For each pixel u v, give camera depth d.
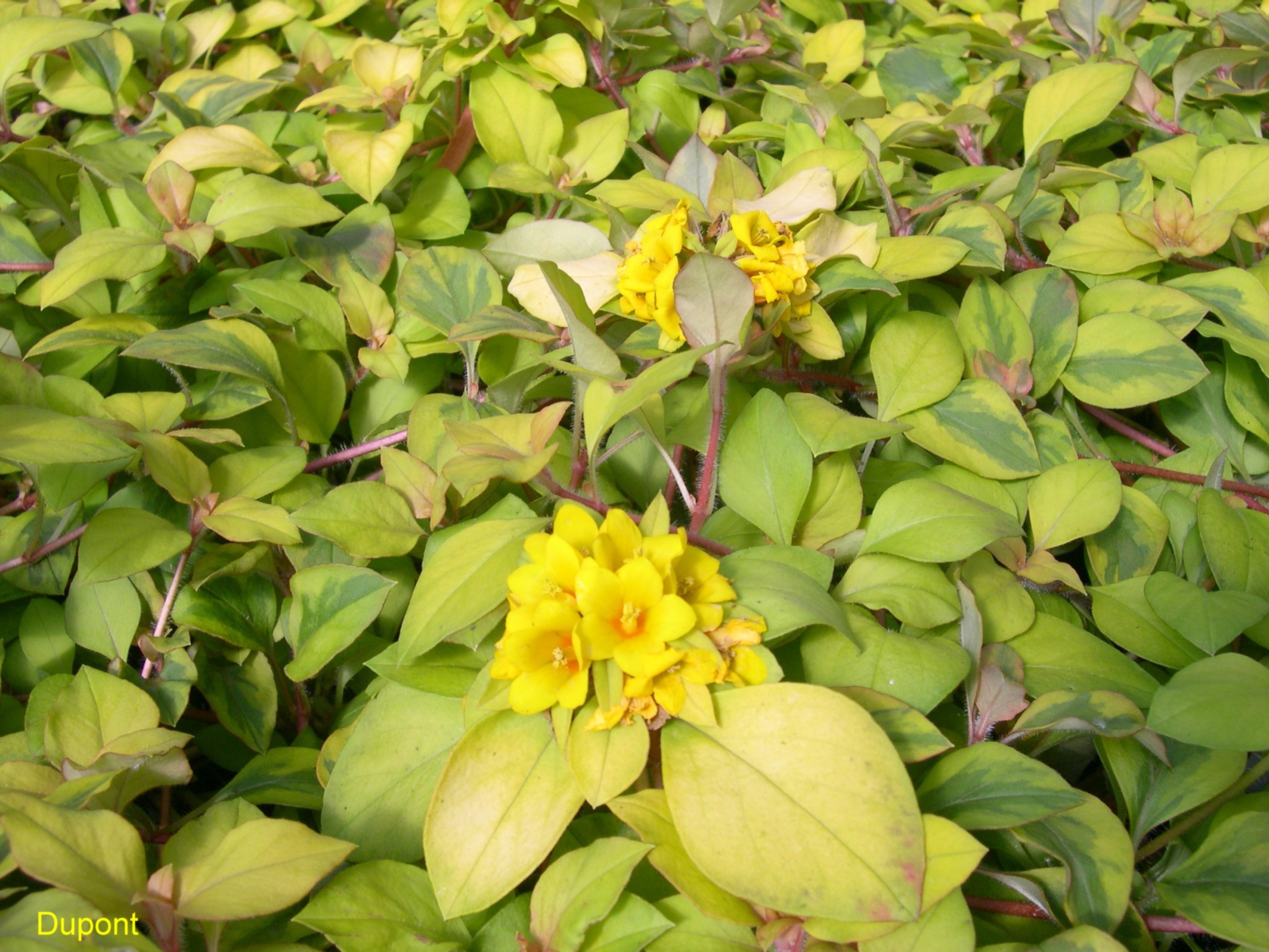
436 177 0.27
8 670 0.21
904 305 0.24
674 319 0.20
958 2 0.35
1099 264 0.24
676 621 0.15
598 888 0.14
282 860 0.14
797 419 0.20
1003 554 0.21
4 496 0.24
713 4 0.29
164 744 0.17
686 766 0.15
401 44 0.30
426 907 0.16
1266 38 0.31
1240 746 0.16
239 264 0.27
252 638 0.20
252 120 0.29
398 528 0.19
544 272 0.18
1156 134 0.29
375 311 0.24
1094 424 0.25
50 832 0.14
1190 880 0.16
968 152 0.29
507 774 0.16
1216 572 0.20
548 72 0.27
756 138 0.28
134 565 0.19
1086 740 0.19
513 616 0.15
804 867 0.14
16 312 0.25
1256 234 0.25
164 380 0.25
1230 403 0.23
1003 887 0.17
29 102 0.31
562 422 0.24
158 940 0.14
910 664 0.17
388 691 0.18
